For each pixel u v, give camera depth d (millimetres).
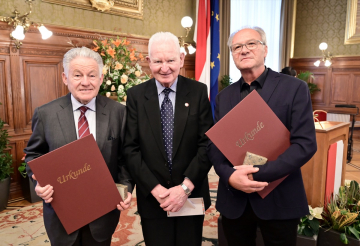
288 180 1355
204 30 5086
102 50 3639
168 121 1536
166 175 1495
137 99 1567
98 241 1340
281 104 1348
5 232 2588
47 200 1191
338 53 7082
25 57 3389
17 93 3365
